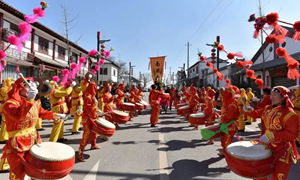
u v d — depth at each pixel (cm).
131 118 1136
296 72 318
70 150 321
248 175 288
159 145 633
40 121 827
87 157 523
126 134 781
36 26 1659
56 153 300
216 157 529
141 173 429
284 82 1586
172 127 927
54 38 2002
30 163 284
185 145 637
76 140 686
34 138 311
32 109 305
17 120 280
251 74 413
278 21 315
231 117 471
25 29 321
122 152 564
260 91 1870
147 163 485
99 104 1120
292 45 1550
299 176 421
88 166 464
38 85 357
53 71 1770
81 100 780
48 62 1745
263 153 294
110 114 784
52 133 589
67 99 1087
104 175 418
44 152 296
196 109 973
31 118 302
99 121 521
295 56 1402
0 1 1210
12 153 289
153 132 820
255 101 603
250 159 284
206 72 4019
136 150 582
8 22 1401
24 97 298
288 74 327
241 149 314
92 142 591
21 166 290
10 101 281
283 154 283
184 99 1508
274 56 1792
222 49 454
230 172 438
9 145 290
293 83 1432
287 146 286
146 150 583
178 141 683
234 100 479
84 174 421
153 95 935
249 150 309
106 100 814
